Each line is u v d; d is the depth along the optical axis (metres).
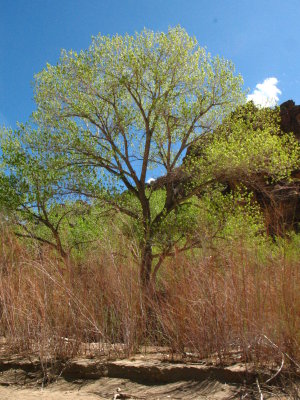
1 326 5.08
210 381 3.53
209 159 9.04
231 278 4.12
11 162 8.62
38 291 4.89
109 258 4.96
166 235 8.16
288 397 3.15
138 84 9.48
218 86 9.63
